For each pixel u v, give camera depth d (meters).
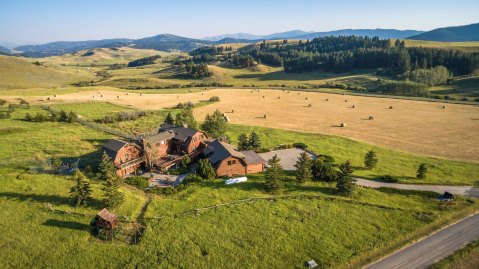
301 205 51.19
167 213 47.47
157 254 39.16
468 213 50.25
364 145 85.12
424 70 177.50
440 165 70.50
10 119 92.81
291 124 108.12
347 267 38.16
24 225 42.59
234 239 42.38
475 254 40.34
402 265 38.47
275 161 55.72
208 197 52.66
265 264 38.31
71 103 122.12
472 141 88.69
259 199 52.47
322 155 73.75
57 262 37.16
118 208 47.59
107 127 91.56
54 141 76.81
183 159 66.19
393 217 48.47
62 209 46.31
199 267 37.44
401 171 67.25
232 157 61.47
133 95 154.38
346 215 48.72
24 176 53.84
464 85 166.88
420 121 110.25
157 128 92.50
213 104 140.25
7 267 36.09
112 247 39.97
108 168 56.59
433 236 44.22
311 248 41.12
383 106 135.12
